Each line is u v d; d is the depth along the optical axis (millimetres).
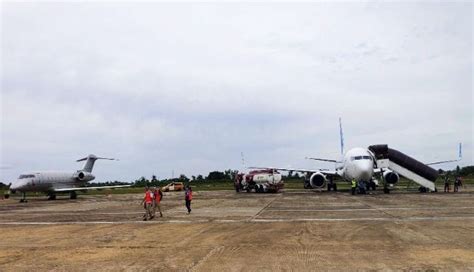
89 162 58219
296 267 10047
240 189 63469
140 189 89875
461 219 19281
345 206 27328
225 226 18125
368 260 10711
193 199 39781
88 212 27359
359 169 40812
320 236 14758
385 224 17766
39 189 47281
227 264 10500
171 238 15031
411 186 66562
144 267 10383
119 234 16344
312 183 49312
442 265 10062
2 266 10781
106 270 10141
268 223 18812
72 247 13508
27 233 17203
